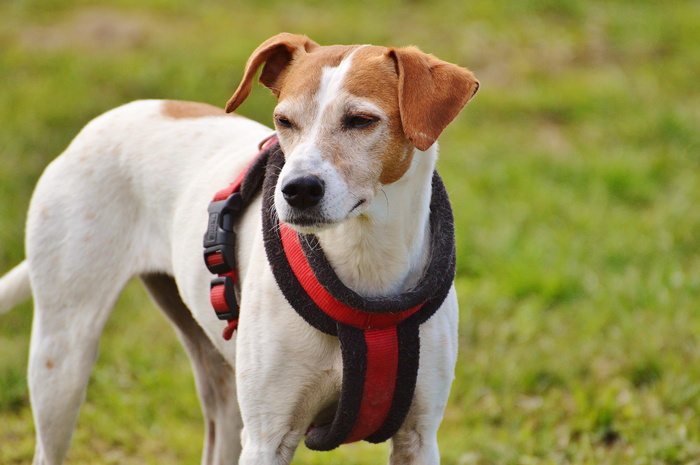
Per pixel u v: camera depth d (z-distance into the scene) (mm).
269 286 5145
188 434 8180
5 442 8188
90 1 17109
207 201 5957
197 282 5902
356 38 15766
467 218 11000
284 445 5273
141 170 6359
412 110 4664
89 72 14289
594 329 8992
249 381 5188
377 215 4871
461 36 16047
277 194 4707
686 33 16156
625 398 8016
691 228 10734
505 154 12789
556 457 7438
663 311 9062
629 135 13258
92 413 8438
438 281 4988
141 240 6410
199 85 13977
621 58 15562
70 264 6355
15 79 14188
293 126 4863
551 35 16188
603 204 11445
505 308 9539
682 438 7234
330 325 4953
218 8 17188
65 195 6422
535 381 8438
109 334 9750
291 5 17375
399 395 5086
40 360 6441
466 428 7977
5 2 17000
